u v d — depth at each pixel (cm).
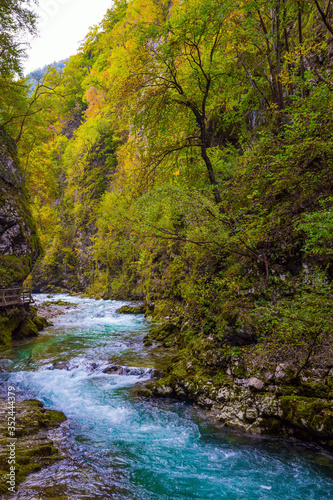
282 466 548
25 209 2038
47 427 676
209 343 894
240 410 684
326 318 624
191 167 1346
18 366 1130
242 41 1144
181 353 1005
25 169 2189
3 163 1916
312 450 579
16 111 2111
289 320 677
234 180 1075
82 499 441
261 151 909
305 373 669
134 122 1280
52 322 2105
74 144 5512
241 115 1516
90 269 4353
